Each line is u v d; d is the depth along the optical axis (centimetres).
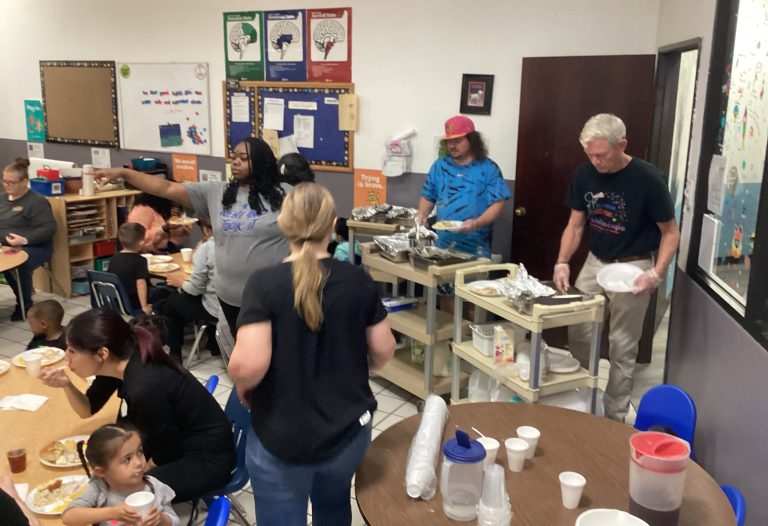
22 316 541
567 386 293
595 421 228
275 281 182
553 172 457
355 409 190
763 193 212
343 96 540
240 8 579
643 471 166
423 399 377
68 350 231
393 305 402
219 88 609
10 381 274
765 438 203
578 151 446
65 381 240
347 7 527
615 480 191
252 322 180
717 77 289
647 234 325
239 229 327
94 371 232
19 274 531
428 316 363
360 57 531
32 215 541
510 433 218
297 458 184
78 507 184
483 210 432
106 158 695
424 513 175
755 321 217
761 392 208
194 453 231
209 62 609
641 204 314
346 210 563
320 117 556
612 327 337
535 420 228
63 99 706
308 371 183
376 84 529
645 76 420
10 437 227
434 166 448
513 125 480
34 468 208
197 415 232
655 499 166
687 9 350
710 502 178
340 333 186
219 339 378
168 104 641
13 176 533
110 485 195
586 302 285
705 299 282
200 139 630
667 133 447
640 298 324
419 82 511
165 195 337
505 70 476
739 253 244
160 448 232
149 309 440
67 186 607
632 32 435
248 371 179
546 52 461
